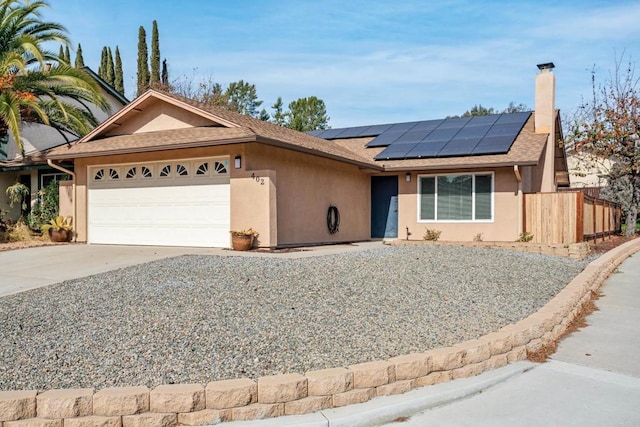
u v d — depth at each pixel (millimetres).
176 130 13734
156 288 7066
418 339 5297
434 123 20328
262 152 12508
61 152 14477
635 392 4527
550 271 9945
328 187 15266
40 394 3721
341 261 9188
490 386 4695
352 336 5289
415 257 9984
